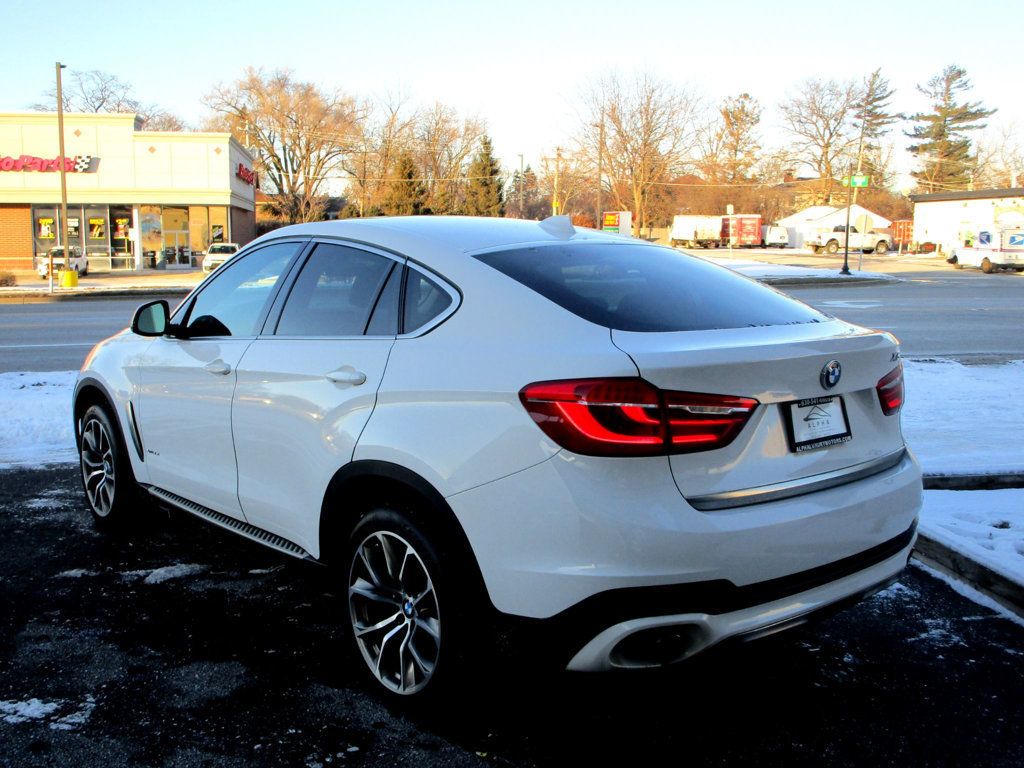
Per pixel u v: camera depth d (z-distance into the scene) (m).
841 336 2.96
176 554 4.57
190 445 3.98
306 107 66.19
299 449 3.30
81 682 3.22
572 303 2.86
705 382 2.50
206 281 4.29
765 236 69.81
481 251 3.18
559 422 2.48
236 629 3.68
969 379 9.42
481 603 2.70
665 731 2.93
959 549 4.21
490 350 2.76
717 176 78.81
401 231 3.40
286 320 3.59
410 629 2.94
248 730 2.91
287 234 3.88
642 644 2.52
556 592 2.49
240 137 67.94
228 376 3.70
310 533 3.31
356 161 68.50
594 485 2.44
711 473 2.53
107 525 4.86
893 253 62.31
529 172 85.62
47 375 9.98
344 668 3.35
